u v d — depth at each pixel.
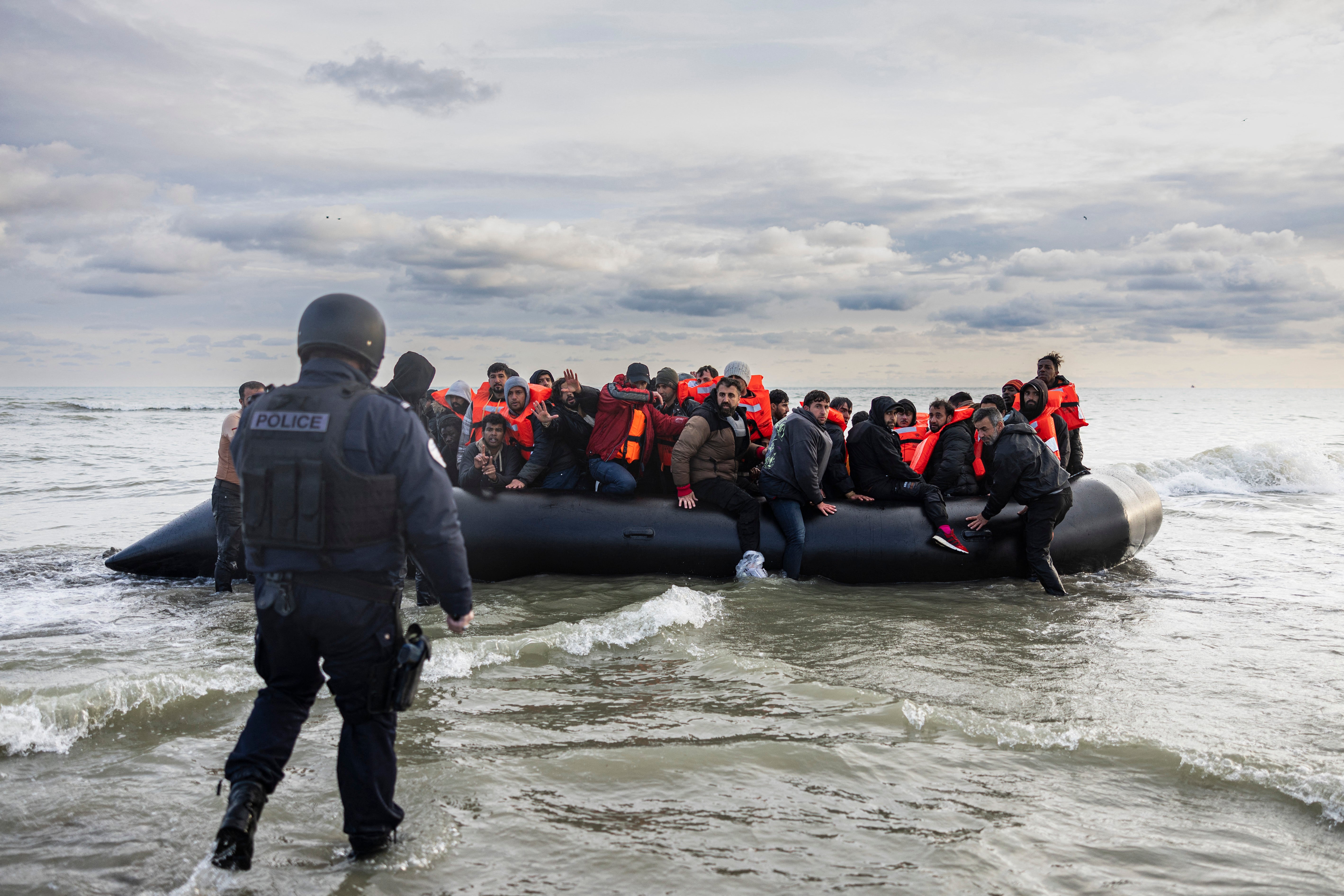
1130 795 2.89
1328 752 3.27
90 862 2.31
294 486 2.07
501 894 2.18
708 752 3.14
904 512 6.63
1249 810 2.79
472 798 2.75
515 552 6.24
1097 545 6.91
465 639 4.51
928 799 2.82
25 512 10.56
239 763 2.15
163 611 5.76
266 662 2.24
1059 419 7.89
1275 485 13.72
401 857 2.34
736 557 6.40
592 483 7.20
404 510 2.16
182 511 10.65
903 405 7.72
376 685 2.20
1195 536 9.02
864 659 4.53
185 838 2.46
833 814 2.69
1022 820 2.68
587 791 2.83
